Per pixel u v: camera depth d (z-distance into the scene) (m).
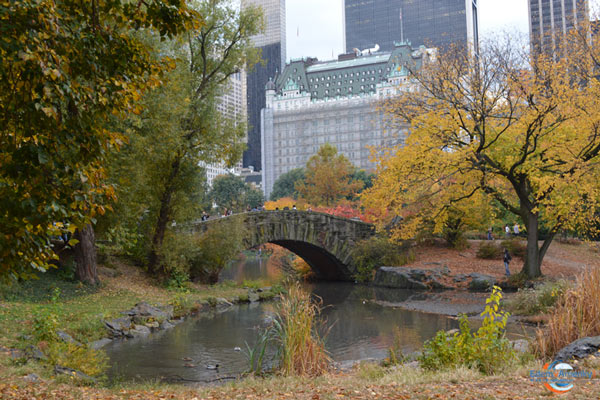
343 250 43.38
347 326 21.77
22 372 10.40
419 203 34.09
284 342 12.09
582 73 29.14
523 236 51.22
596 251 42.53
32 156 6.43
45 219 6.50
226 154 29.95
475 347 10.19
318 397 7.69
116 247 26.83
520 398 6.77
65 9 7.38
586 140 28.42
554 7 94.56
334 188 92.12
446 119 29.70
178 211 30.22
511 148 30.17
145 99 22.25
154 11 7.77
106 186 7.57
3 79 6.40
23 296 20.31
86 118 7.07
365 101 188.62
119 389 9.62
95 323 18.17
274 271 55.66
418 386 8.09
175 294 27.70
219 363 14.84
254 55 32.03
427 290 35.38
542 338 11.19
